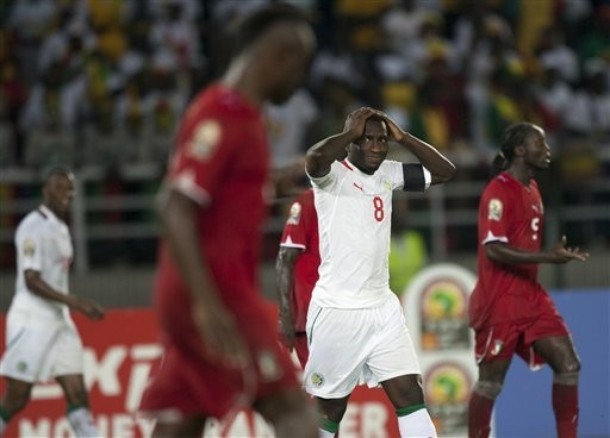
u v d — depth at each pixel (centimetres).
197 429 1698
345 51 5222
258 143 1519
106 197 4428
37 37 5400
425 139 4825
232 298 1545
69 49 5103
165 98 4841
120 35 5269
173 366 1623
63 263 3039
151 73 4888
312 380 2464
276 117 4772
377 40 5275
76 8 5397
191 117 1494
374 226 2411
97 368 3553
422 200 4325
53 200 3023
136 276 4234
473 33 5325
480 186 4416
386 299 2433
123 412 3550
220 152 1471
